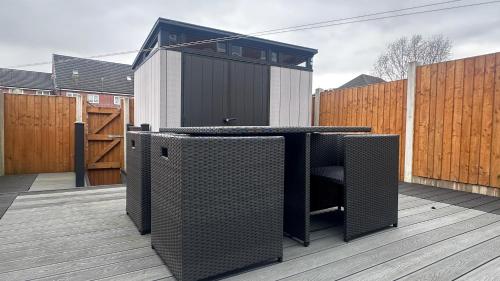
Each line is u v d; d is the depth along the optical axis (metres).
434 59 14.36
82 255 1.74
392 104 4.39
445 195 3.36
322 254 1.80
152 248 1.85
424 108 3.99
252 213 1.60
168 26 4.53
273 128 1.72
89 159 5.21
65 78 20.25
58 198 3.10
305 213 1.93
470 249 1.87
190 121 4.59
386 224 2.21
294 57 5.94
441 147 3.81
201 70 4.68
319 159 2.74
